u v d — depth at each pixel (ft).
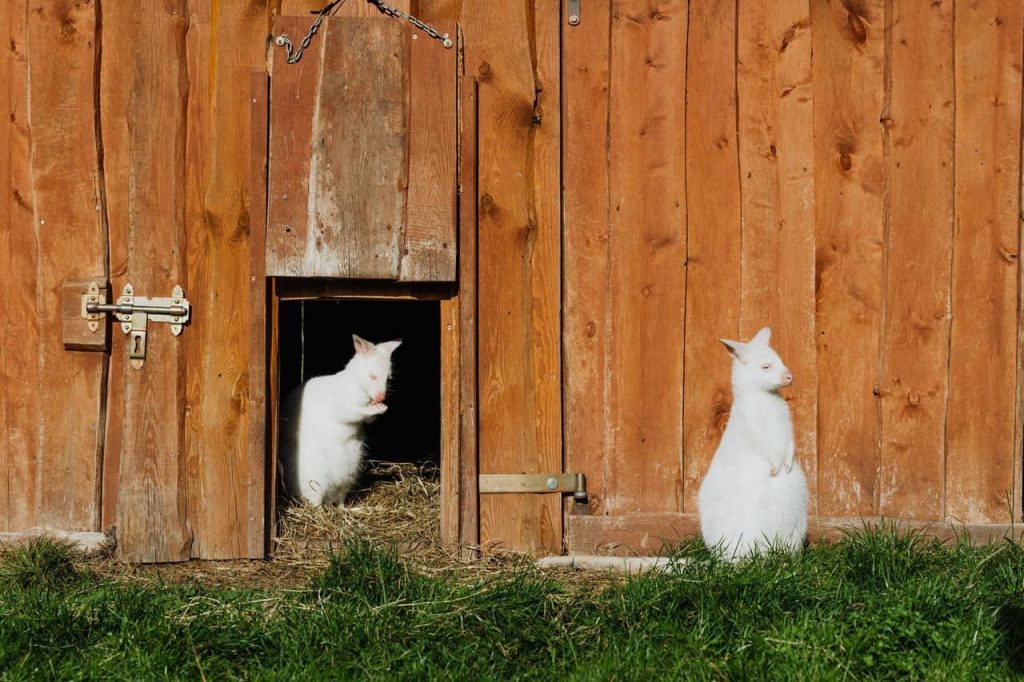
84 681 13.67
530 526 20.02
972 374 20.10
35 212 19.51
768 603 15.03
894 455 20.11
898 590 15.52
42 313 19.58
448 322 19.81
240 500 19.60
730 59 20.01
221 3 19.52
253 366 19.56
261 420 19.58
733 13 19.99
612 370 20.10
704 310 20.07
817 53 19.98
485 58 19.88
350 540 19.39
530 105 19.88
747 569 15.89
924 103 19.98
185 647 14.28
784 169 20.02
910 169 20.02
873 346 20.10
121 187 19.58
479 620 14.90
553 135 19.94
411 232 19.47
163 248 19.58
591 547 20.01
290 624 14.85
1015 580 16.33
